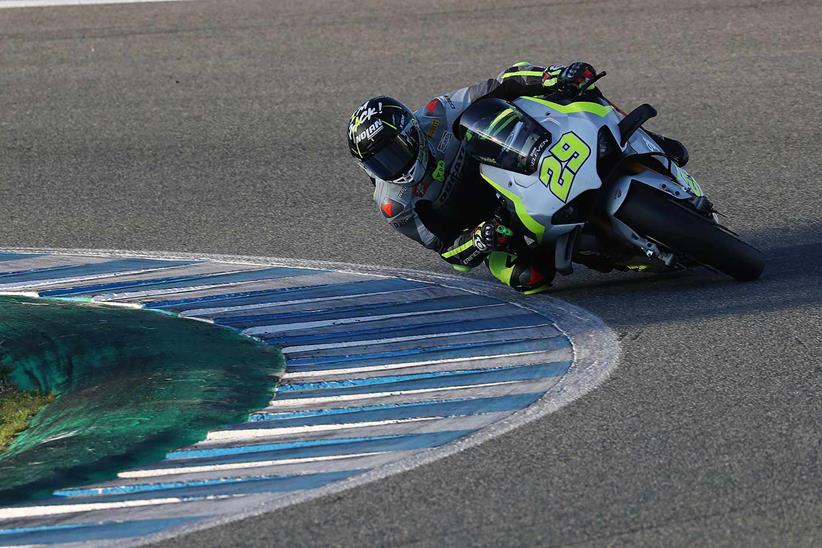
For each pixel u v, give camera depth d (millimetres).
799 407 15273
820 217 24484
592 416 15531
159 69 38781
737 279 20297
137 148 32719
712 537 12336
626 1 43000
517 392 16828
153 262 25234
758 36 38969
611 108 20000
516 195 19688
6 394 19453
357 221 26875
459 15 42406
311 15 43250
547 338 19141
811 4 41875
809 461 13773
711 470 13750
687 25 40344
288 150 31797
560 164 19250
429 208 21234
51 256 26031
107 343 20766
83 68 39188
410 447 15250
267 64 38656
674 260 19281
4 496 15258
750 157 29172
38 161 32250
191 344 20391
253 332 20766
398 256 24672
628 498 13250
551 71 20141
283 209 27938
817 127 30969
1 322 22109
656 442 14609
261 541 12969
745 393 15875
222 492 14547
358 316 21219
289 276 23812
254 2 45062
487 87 21359
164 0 45594
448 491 13750
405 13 42969
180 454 16047
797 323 18312
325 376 18438
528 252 21359
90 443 16750
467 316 20781
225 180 30094
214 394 18094
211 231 26922
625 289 21172
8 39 42125
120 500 14688
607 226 19656
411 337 19891
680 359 17344
